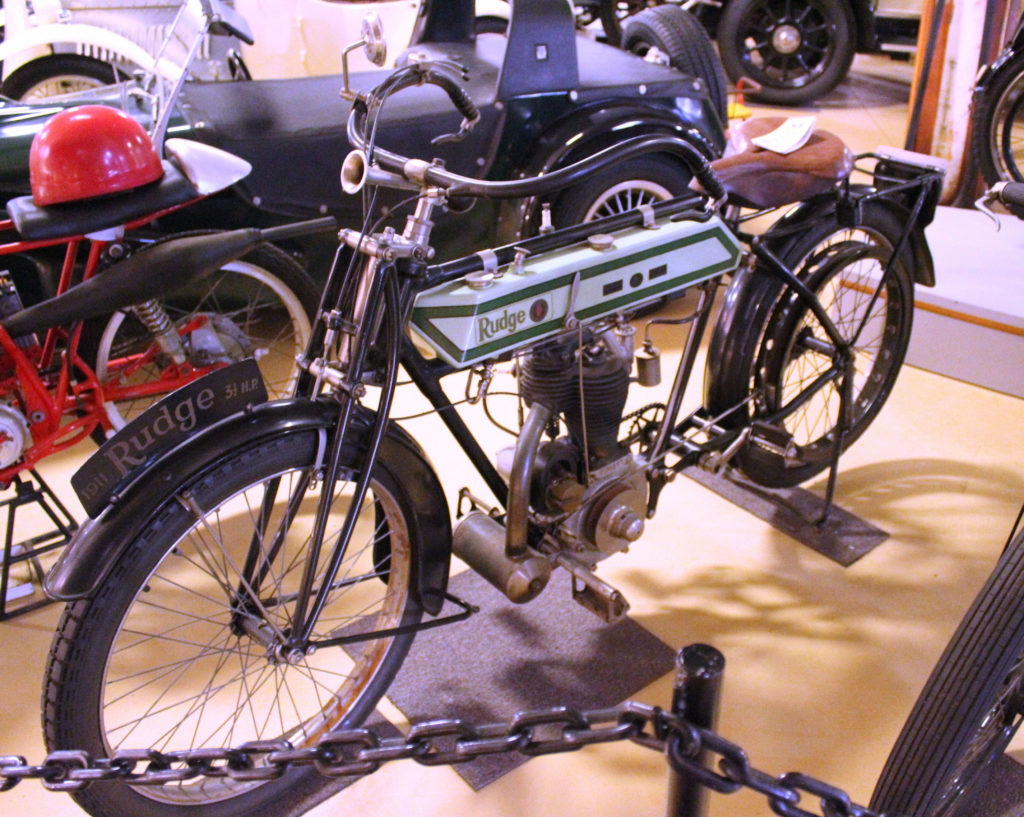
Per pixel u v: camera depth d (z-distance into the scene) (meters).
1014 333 2.78
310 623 1.47
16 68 3.62
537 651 1.94
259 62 4.14
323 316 1.47
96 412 2.33
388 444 1.53
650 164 3.03
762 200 1.81
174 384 2.44
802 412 2.84
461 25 3.27
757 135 1.96
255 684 1.90
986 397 2.88
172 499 1.34
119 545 1.29
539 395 1.66
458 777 1.69
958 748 1.24
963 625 1.27
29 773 1.14
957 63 3.80
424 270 1.40
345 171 1.43
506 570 1.64
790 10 5.67
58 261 2.53
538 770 1.71
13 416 2.04
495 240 3.05
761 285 1.99
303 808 1.64
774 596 2.10
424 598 1.67
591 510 1.73
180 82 2.23
